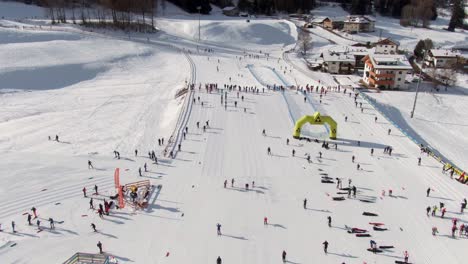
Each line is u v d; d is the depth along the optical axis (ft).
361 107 257.75
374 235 132.67
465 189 160.97
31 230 127.54
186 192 155.74
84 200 146.61
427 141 229.45
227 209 145.18
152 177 166.50
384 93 313.12
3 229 127.13
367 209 147.64
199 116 233.96
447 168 175.63
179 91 283.59
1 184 153.17
